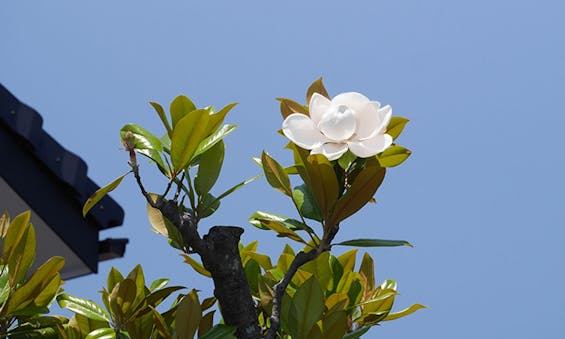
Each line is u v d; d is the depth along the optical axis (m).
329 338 2.12
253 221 2.28
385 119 2.10
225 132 2.18
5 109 4.86
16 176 4.88
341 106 2.08
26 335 2.34
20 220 2.30
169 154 2.19
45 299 2.32
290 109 2.20
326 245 2.15
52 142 5.11
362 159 2.19
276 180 2.21
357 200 2.10
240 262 2.09
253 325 2.09
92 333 2.24
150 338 2.30
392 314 2.40
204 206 2.24
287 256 2.46
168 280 2.53
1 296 2.28
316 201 2.20
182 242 2.25
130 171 1.99
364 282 2.48
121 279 2.54
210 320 2.33
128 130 2.07
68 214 5.20
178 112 2.20
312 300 2.12
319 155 2.07
